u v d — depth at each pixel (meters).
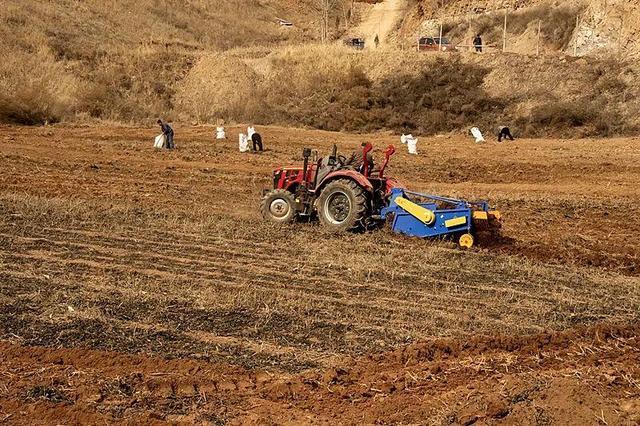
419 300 9.24
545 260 11.57
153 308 8.64
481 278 10.28
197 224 12.66
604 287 10.13
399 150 26.00
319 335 8.05
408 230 12.15
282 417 6.34
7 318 8.16
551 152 25.45
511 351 7.76
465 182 19.81
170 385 6.79
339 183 12.26
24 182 16.53
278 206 12.95
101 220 12.78
